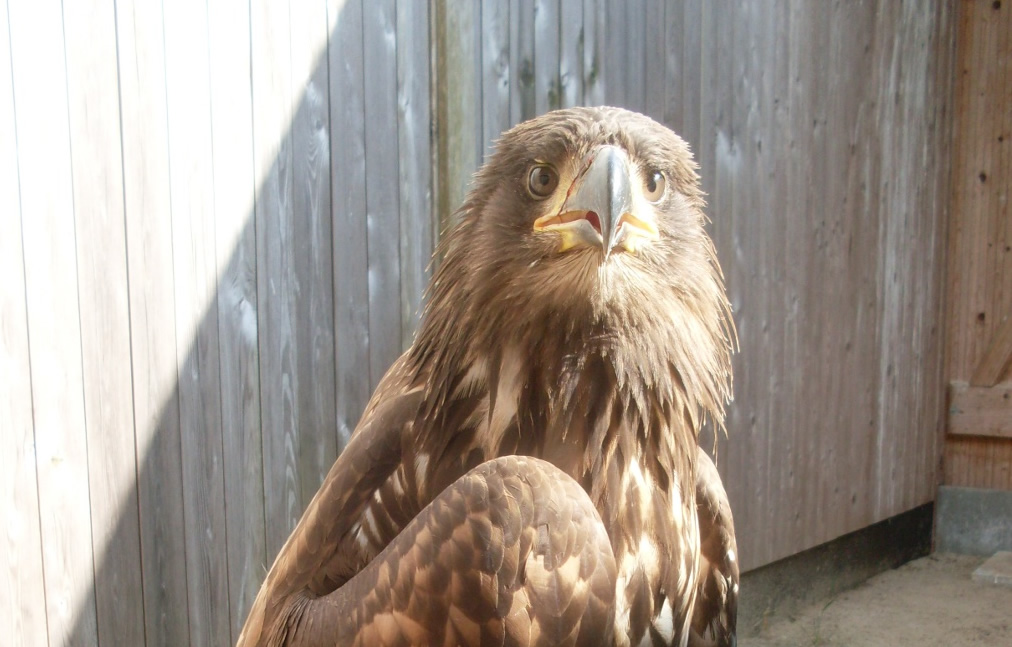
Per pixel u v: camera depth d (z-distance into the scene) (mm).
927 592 2148
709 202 1634
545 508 647
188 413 1120
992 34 2355
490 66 1271
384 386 825
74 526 1063
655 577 743
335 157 1183
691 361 765
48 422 1044
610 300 721
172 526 1118
